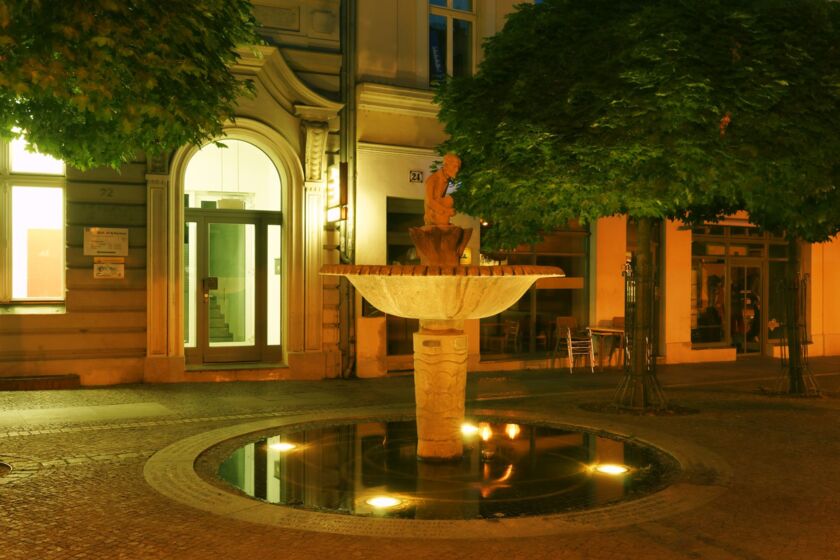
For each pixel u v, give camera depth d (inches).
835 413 446.3
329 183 579.5
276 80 563.2
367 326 593.3
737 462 322.3
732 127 360.5
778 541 224.4
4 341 498.9
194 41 294.8
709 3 361.1
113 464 306.8
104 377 522.3
